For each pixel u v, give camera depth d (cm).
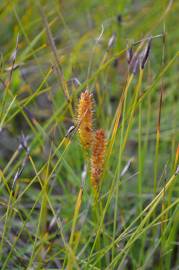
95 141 31
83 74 46
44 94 49
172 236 35
